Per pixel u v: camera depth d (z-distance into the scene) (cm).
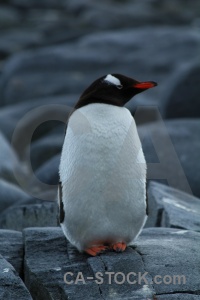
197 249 1280
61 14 8844
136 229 1222
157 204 1605
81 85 4306
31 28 7650
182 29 5128
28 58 4569
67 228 1229
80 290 1166
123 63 4588
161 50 4700
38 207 1692
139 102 3422
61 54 4584
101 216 1191
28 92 4316
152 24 7594
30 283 1242
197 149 2197
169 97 3244
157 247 1282
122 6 8744
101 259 1222
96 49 4747
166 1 9231
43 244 1330
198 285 1166
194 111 3209
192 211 1603
